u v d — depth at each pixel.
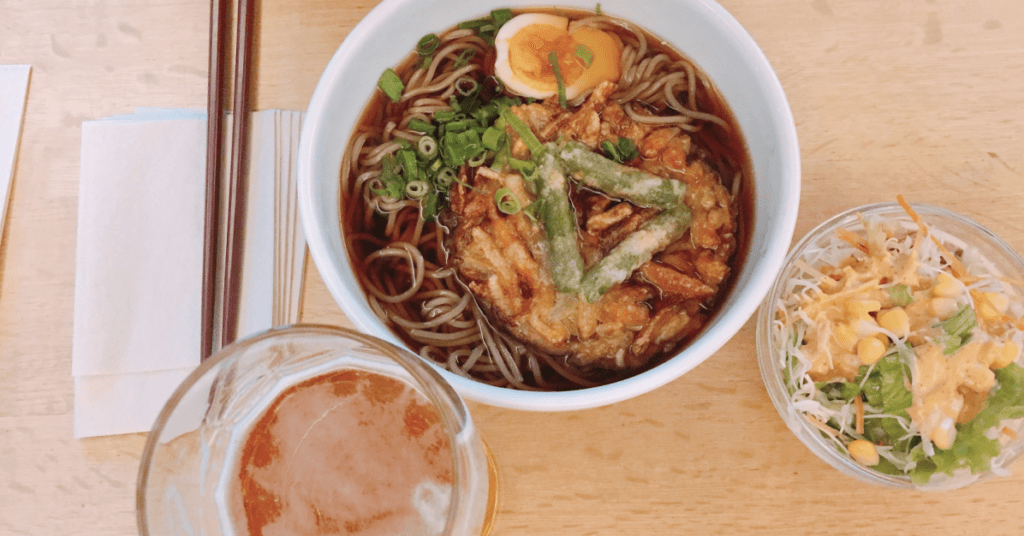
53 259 0.32
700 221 0.28
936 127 0.30
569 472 0.29
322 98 0.25
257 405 0.24
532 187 0.29
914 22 0.31
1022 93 0.30
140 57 0.33
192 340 0.31
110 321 0.31
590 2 0.29
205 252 0.30
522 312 0.28
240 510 0.23
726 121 0.29
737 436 0.29
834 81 0.31
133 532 0.30
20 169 0.32
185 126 0.32
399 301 0.30
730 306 0.24
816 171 0.30
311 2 0.32
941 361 0.27
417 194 0.30
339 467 0.23
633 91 0.31
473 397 0.23
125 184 0.32
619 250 0.28
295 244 0.30
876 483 0.27
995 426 0.27
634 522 0.28
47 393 0.31
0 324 0.31
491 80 0.31
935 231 0.29
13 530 0.30
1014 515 0.28
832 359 0.28
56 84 0.33
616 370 0.29
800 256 0.30
